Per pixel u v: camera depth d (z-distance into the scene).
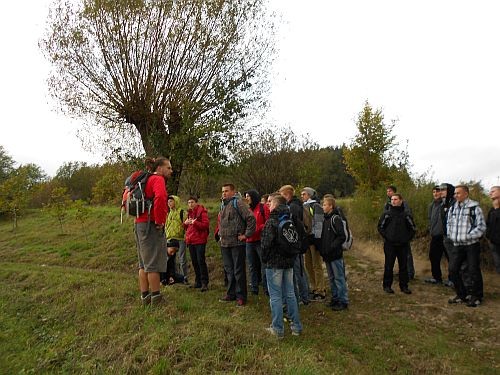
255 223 6.66
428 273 9.52
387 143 21.09
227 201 7.15
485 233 7.69
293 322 5.59
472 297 7.11
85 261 11.80
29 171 33.34
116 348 5.05
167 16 12.39
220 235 7.04
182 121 12.54
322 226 7.18
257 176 20.70
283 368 4.16
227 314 6.23
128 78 12.71
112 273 10.04
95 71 12.73
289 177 21.02
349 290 8.43
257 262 7.71
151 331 5.21
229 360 4.46
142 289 6.28
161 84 12.81
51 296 7.65
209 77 13.19
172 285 8.61
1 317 6.99
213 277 9.51
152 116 13.00
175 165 12.64
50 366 5.11
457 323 6.48
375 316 6.77
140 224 6.00
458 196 7.23
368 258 11.29
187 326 5.21
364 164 21.23
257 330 5.30
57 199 16.97
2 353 5.69
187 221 8.26
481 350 5.57
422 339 5.82
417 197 11.54
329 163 32.22
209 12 12.61
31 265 11.63
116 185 24.30
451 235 7.26
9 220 23.05
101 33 12.38
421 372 4.93
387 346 5.56
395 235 7.95
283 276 5.59
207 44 12.63
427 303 7.38
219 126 12.35
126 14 12.11
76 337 5.73
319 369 4.33
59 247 13.72
